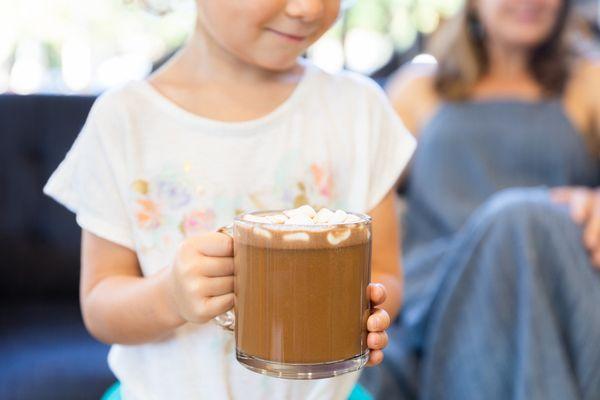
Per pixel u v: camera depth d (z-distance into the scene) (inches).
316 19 32.8
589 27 74.3
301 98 36.7
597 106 63.2
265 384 35.2
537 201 50.1
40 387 46.8
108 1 80.6
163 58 71.8
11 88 77.9
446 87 64.6
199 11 35.8
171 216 35.2
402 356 53.6
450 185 61.5
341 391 36.0
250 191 35.6
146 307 32.2
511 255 49.0
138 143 35.4
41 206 59.5
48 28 80.7
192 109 35.9
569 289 48.1
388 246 37.8
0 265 58.2
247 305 28.2
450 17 67.3
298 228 27.5
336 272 27.8
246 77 36.2
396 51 80.7
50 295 59.1
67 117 60.1
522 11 62.2
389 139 38.1
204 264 29.5
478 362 48.5
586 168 61.9
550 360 46.7
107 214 35.1
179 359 34.9
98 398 47.1
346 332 28.2
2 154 59.4
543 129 61.5
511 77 65.4
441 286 51.8
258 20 32.6
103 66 81.2
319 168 36.5
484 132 61.7
